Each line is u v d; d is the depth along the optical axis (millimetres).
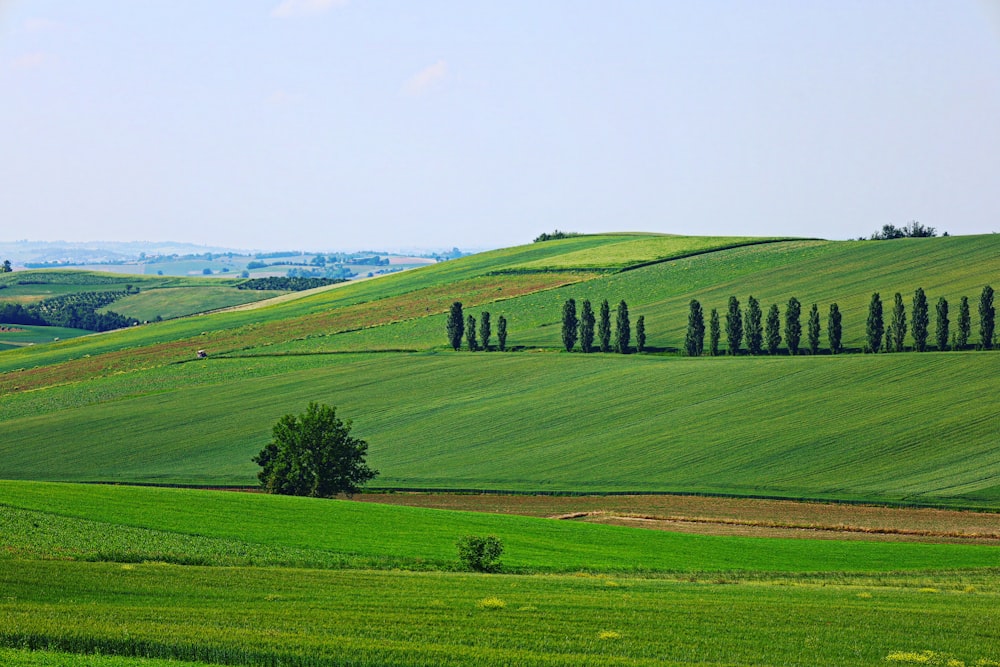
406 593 156250
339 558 198125
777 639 128750
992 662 119188
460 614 140125
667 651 122312
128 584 159125
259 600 149375
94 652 119562
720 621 138125
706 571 197000
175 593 153750
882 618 141000
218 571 173750
